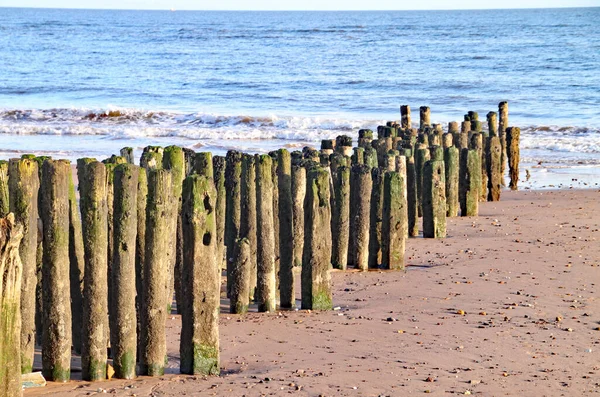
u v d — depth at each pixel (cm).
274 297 1666
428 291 1811
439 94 6625
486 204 2962
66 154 4112
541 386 1219
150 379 1227
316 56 10019
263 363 1328
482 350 1398
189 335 1256
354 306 1702
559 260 2080
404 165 2323
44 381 1183
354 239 1997
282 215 1681
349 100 6388
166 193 1224
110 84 7494
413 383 1224
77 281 1300
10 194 1155
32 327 1184
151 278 1227
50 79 7900
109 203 1319
